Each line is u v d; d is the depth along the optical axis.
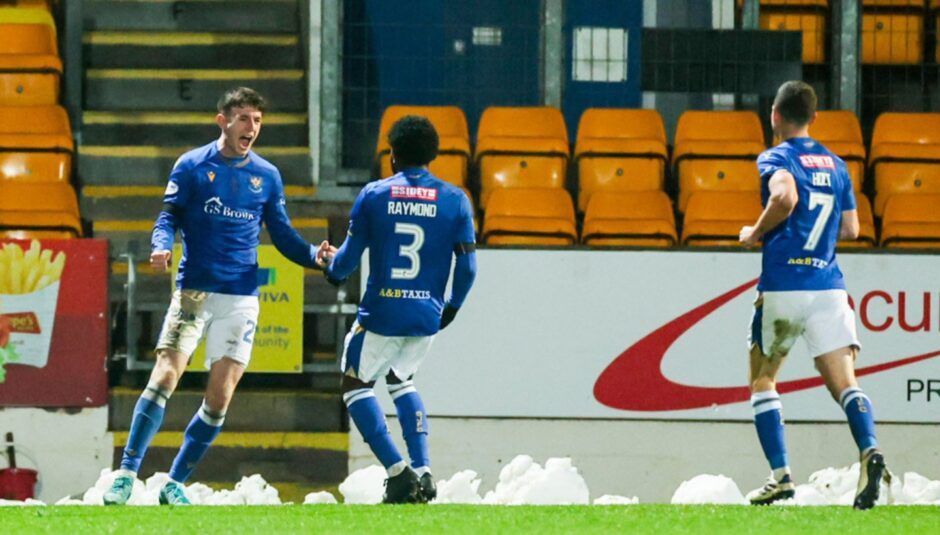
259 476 27.45
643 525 17.33
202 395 31.83
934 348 31.03
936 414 31.00
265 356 31.56
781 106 21.50
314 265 22.53
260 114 22.05
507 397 31.09
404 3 39.31
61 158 36.75
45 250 31.36
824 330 20.91
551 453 31.14
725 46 38.66
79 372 31.33
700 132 38.59
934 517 18.50
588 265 31.22
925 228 34.59
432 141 21.62
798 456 31.11
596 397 31.14
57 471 31.16
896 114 39.12
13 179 36.41
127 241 34.75
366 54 39.16
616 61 41.78
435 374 31.08
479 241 34.81
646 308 31.20
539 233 34.09
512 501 26.48
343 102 38.88
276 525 17.25
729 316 31.20
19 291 31.30
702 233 34.31
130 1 39.97
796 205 21.02
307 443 31.48
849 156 37.09
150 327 33.44
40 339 31.30
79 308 31.39
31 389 31.22
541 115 38.78
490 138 37.03
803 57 40.56
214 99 38.66
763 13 40.78
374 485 26.58
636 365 31.20
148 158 37.06
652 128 38.91
